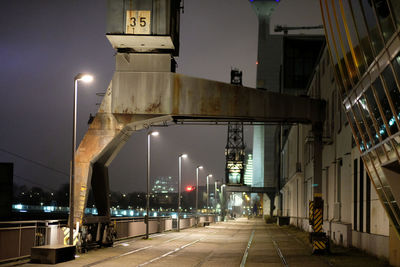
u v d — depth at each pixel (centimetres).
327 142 4031
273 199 12356
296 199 6988
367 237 2656
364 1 1809
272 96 3375
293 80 10444
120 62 3105
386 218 2366
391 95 1742
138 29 2911
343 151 3509
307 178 5772
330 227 3775
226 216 10506
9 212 4100
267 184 18425
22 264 1938
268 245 3303
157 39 2941
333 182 3931
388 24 1612
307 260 2320
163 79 3092
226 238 4072
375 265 2125
